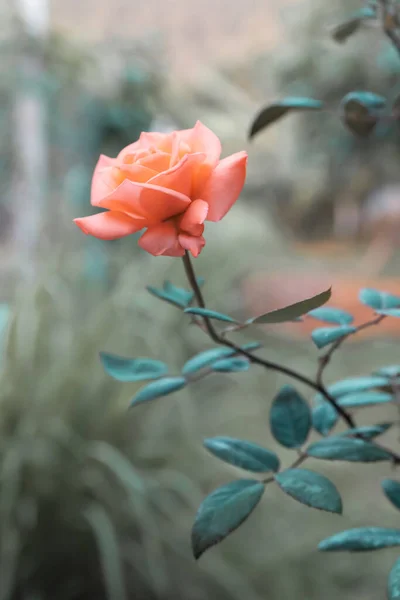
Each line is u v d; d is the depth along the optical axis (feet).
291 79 14.30
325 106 2.29
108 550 4.40
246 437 6.59
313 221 18.10
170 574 4.86
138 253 7.89
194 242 1.79
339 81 13.57
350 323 2.02
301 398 2.05
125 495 4.93
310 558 5.14
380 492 5.98
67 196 8.04
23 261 7.01
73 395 5.06
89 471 4.84
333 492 1.77
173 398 5.80
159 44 8.78
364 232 16.74
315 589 4.94
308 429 2.02
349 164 15.47
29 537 4.58
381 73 12.46
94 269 7.61
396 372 2.21
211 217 1.80
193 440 5.75
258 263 11.20
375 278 12.47
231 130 9.05
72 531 4.71
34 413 4.88
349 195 16.49
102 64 8.09
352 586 5.02
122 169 1.82
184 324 7.55
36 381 5.02
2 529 4.43
